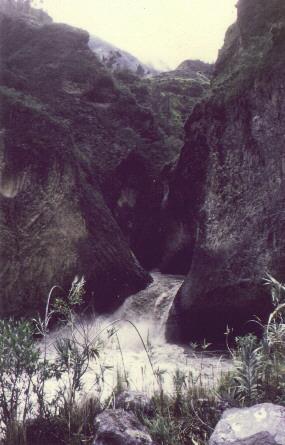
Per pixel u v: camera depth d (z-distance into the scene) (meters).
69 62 18.25
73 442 3.61
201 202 12.48
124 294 11.80
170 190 14.98
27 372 3.85
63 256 10.14
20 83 15.41
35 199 10.24
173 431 3.74
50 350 7.07
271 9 11.38
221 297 9.17
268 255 8.51
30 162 10.41
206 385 4.79
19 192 10.09
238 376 4.05
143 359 7.62
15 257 9.38
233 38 13.95
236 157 10.09
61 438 3.79
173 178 14.30
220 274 9.31
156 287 12.53
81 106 17.44
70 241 10.45
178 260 15.25
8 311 8.88
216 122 10.95
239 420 3.19
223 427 3.18
